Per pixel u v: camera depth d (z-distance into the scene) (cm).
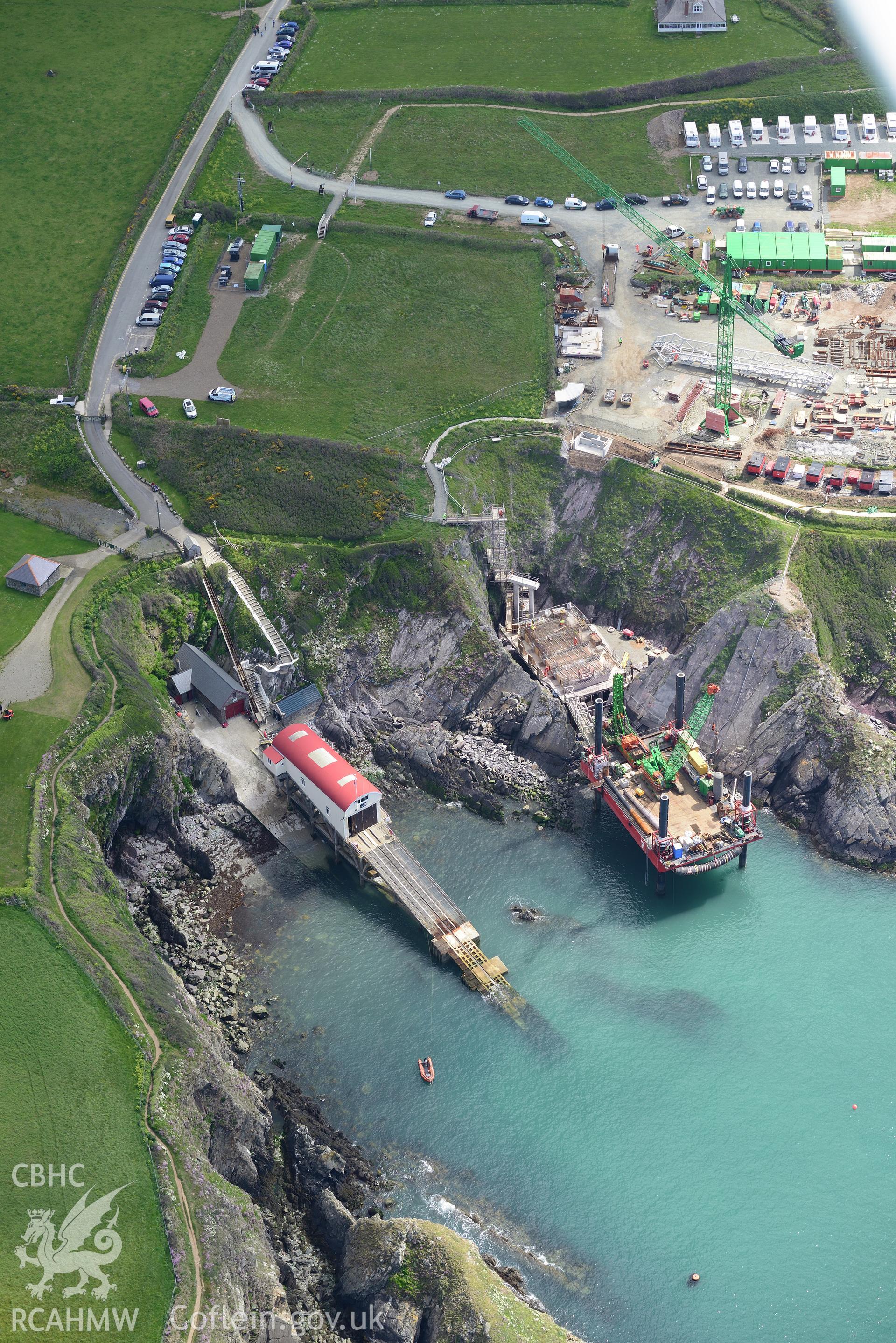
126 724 17112
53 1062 13775
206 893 17162
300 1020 15825
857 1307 13450
